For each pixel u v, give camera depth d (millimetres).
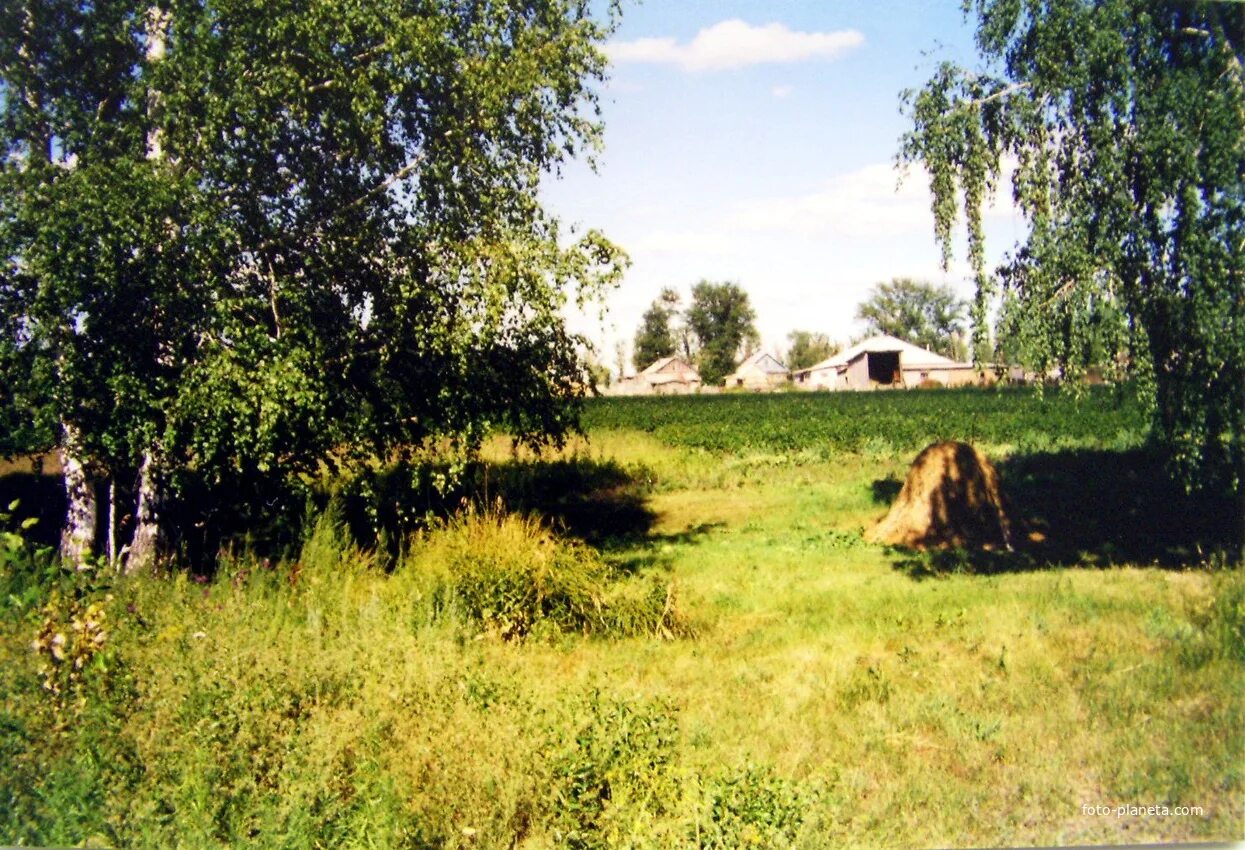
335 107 10641
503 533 10031
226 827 4453
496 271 10969
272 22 9859
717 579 11844
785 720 6473
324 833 4391
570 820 4664
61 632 5891
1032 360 10234
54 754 4953
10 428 9852
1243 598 8484
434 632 7344
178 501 11219
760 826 4523
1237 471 10922
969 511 14055
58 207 8781
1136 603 9242
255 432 9984
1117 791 5238
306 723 5199
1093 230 9820
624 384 95500
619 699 6266
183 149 9953
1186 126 9102
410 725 5320
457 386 12000
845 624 9289
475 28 11375
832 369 78812
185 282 9406
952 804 5102
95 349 9438
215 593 7758
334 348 11234
